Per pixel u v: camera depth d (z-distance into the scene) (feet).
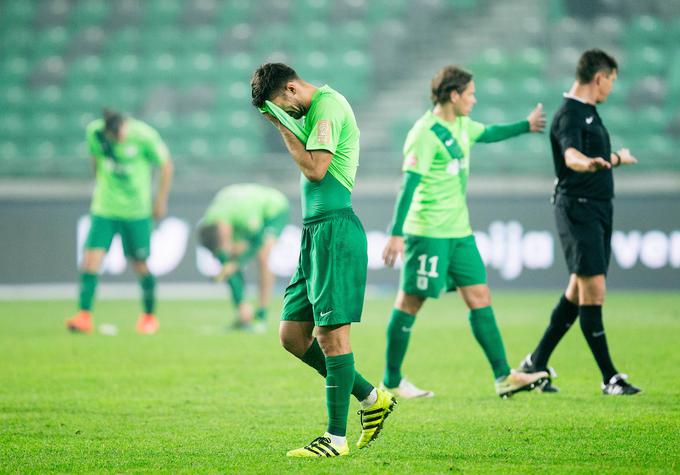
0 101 253.44
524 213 189.88
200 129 241.76
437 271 79.05
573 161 76.18
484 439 63.21
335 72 252.62
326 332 57.67
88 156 244.42
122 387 86.48
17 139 247.91
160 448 61.36
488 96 238.27
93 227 132.16
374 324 141.28
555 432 65.16
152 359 105.19
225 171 211.20
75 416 72.84
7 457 58.95
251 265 198.70
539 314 149.28
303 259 58.39
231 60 259.60
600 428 66.23
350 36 261.24
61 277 199.11
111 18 277.64
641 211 187.21
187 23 274.16
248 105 246.47
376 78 255.09
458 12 269.85
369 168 209.97
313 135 56.13
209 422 70.28
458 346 114.32
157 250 198.08
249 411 74.64
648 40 253.24
